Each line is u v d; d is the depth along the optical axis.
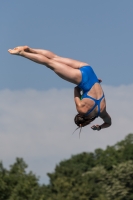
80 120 34.44
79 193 113.12
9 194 106.62
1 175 109.31
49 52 34.91
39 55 34.50
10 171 113.00
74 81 34.22
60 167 125.56
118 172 132.75
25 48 34.59
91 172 130.88
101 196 115.75
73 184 117.38
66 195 112.12
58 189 113.81
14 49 34.69
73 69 34.25
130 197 129.75
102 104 34.28
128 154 145.88
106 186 128.38
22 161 114.69
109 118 35.25
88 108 34.03
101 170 131.12
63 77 34.38
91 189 115.81
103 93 34.59
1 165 113.69
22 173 111.75
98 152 152.12
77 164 144.50
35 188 107.25
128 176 132.00
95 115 34.38
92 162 145.88
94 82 34.25
